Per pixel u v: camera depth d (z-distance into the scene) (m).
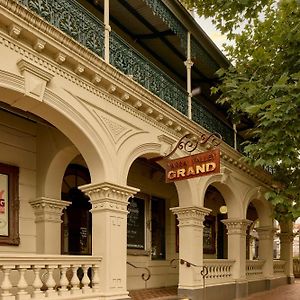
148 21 10.98
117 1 10.12
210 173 8.65
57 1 6.89
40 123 8.36
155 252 12.84
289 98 7.86
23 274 6.00
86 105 7.33
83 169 10.45
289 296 13.45
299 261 23.58
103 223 7.45
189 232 10.44
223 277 12.31
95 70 7.35
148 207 12.60
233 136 13.77
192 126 10.43
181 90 10.65
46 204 8.43
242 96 9.32
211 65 12.76
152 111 8.95
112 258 7.40
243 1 8.18
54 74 6.73
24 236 8.31
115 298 7.30
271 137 8.55
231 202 13.16
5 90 6.02
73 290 6.78
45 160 8.64
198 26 11.20
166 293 10.91
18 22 5.96
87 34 7.49
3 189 8.09
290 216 10.90
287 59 9.15
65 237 9.67
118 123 8.07
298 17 8.80
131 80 8.13
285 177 11.09
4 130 8.32
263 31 10.38
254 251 26.59
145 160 11.77
